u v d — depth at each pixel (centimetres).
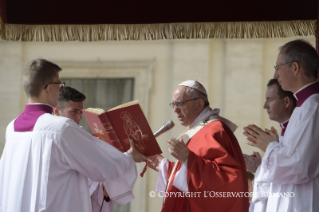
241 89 2773
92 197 1320
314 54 1184
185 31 1474
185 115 1325
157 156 1388
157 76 2861
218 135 1245
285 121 1354
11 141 1111
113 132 1207
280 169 1138
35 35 1495
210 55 2814
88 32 1498
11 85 2923
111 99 2927
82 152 1070
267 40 2769
